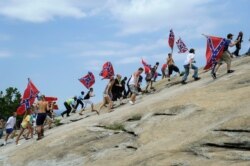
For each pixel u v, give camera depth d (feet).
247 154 30.30
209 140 33.47
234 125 33.71
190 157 32.07
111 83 68.54
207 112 42.06
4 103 215.72
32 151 53.36
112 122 52.90
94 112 82.23
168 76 86.74
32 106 68.85
